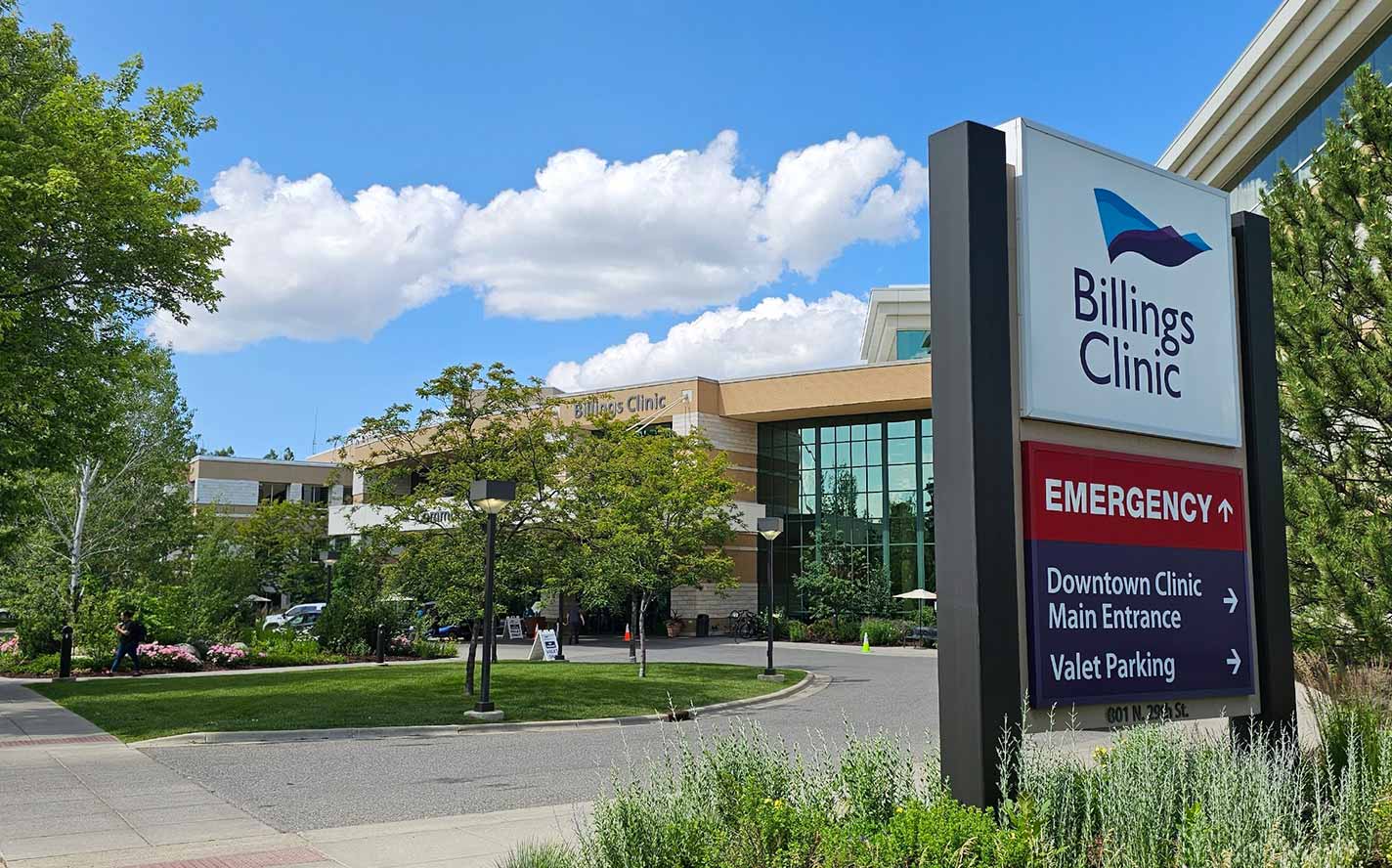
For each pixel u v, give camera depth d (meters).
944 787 5.46
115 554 36.78
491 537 16.23
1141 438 6.79
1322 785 6.38
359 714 15.70
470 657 18.53
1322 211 12.87
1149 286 6.93
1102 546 6.33
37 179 16.86
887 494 45.25
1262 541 7.34
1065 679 5.98
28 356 18.11
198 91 21.17
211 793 10.23
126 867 7.29
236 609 35.44
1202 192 7.45
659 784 5.96
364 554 20.62
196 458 64.88
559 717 15.68
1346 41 18.97
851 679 23.72
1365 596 10.84
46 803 9.72
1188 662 6.65
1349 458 12.16
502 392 19.08
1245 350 7.64
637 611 28.78
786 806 5.35
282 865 7.31
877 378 43.34
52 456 19.34
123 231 18.34
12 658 24.48
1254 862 4.43
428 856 7.54
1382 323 12.03
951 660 5.62
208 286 19.92
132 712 15.98
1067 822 5.12
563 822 8.72
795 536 47.12
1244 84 21.92
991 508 5.65
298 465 67.81
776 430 48.09
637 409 46.34
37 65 19.34
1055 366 6.28
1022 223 6.28
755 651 34.81
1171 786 5.39
